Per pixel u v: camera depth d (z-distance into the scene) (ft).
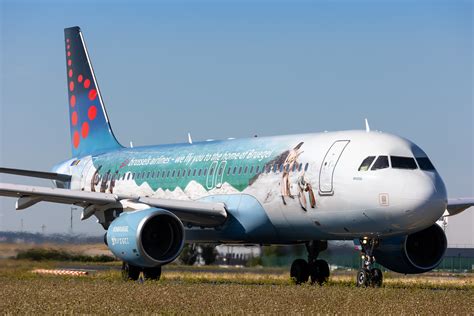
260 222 378.32
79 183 495.00
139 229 348.79
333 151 352.49
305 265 397.60
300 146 370.32
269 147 387.34
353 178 338.75
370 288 322.14
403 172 331.98
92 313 232.94
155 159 451.53
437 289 359.25
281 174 369.09
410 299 271.49
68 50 533.14
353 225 342.85
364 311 239.30
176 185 427.33
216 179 403.75
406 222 327.67
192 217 387.55
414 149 343.87
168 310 239.71
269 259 622.13
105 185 475.31
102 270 508.94
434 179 332.60
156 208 359.66
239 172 392.27
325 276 395.75
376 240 349.00
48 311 236.02
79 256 546.26
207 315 228.43
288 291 301.63
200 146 432.66
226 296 278.67
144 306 249.34
